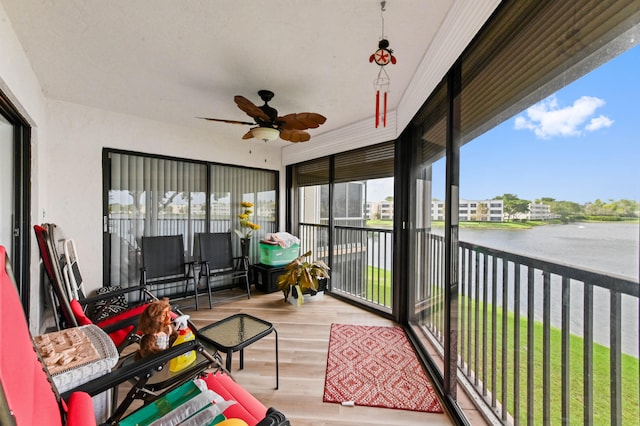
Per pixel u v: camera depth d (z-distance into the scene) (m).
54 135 2.66
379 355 2.20
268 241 3.94
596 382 0.86
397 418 1.55
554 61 0.90
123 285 3.10
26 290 2.21
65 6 1.43
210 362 1.24
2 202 1.95
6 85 1.53
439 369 1.96
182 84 2.33
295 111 2.91
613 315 0.77
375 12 1.46
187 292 3.56
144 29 1.62
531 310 1.16
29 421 0.61
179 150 3.46
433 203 2.21
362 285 3.55
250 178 4.22
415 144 2.61
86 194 2.85
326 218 4.15
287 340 2.45
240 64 2.01
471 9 1.26
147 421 1.00
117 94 2.55
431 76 1.80
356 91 2.44
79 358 1.05
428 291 2.40
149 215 3.29
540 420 1.16
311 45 1.77
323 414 1.57
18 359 0.68
